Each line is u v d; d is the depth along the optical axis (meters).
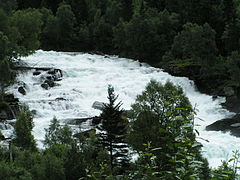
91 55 81.00
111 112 21.67
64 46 97.19
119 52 89.62
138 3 105.31
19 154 20.56
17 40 62.44
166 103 8.15
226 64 61.22
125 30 80.94
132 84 58.09
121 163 19.34
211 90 60.28
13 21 65.44
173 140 7.45
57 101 46.75
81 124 40.16
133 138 17.94
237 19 68.75
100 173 10.44
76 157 19.44
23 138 23.39
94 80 60.25
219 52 71.94
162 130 7.57
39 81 57.78
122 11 98.56
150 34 77.88
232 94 55.81
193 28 65.38
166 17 81.00
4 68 46.03
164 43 78.44
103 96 53.06
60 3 109.88
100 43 94.94
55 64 67.00
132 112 19.16
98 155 19.72
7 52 53.91
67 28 97.25
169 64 67.88
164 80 61.59
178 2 90.56
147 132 17.50
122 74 63.16
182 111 8.21
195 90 62.19
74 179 19.06
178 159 7.50
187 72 63.91
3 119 40.25
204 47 63.53
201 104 55.50
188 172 6.91
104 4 114.50
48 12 102.25
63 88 54.81
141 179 8.91
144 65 75.25
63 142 22.53
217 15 77.44
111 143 20.86
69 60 73.50
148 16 81.56
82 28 98.25
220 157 33.44
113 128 21.00
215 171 7.40
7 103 41.97
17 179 17.42
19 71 58.34
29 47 66.81
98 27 95.06
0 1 71.88
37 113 42.41
